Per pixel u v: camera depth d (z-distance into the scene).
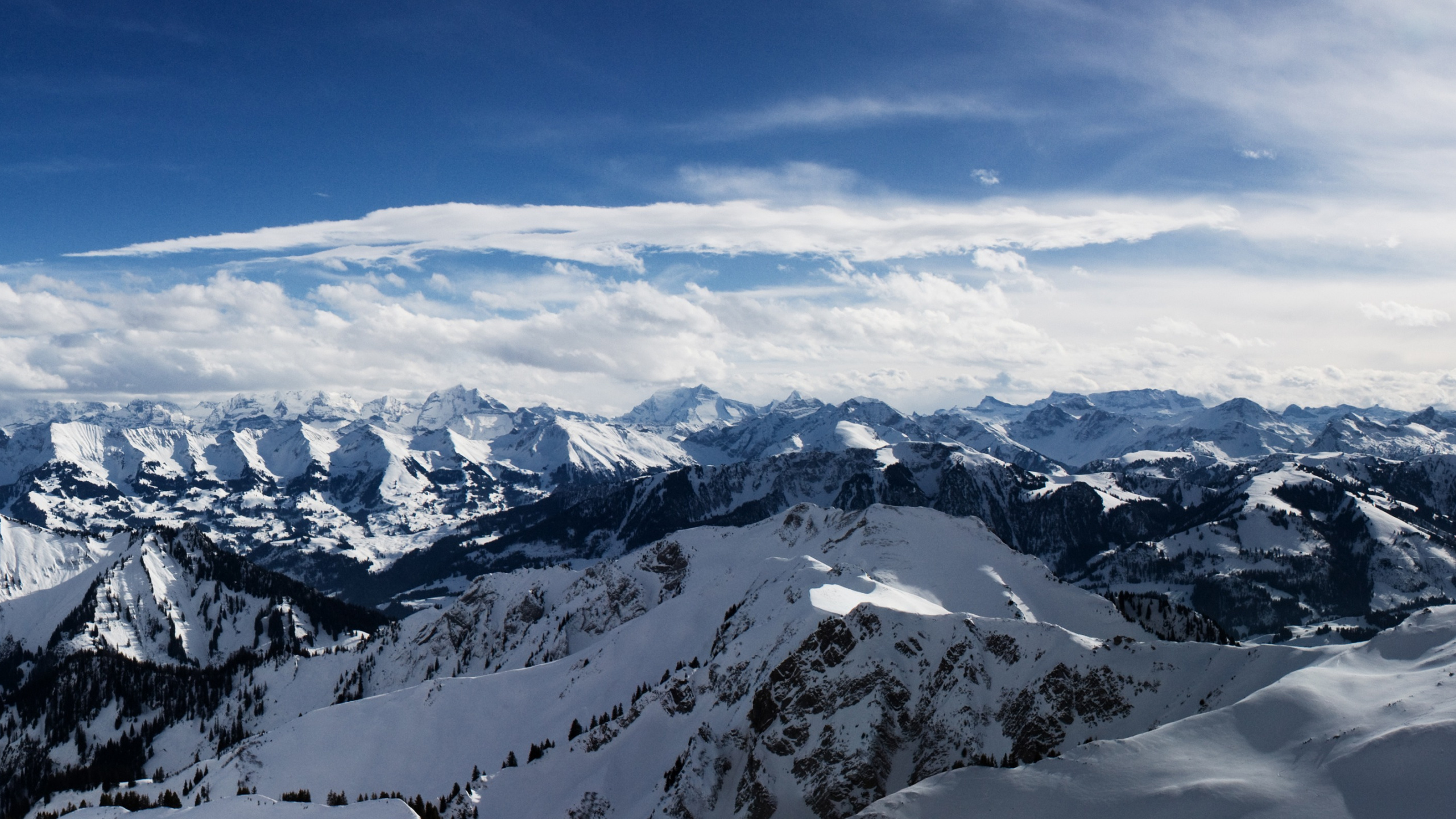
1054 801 109.56
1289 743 109.00
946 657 154.62
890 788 140.88
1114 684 139.75
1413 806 90.44
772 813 141.88
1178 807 101.50
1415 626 127.31
